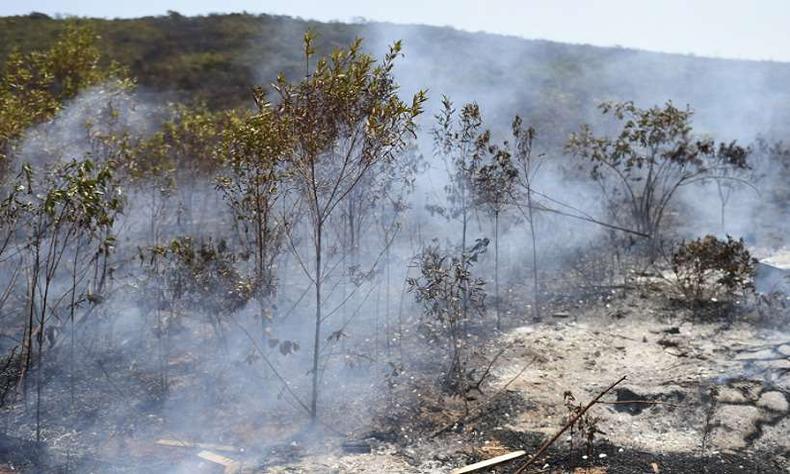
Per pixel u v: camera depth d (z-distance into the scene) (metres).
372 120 4.64
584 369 6.13
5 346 6.22
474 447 4.92
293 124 4.82
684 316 7.24
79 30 12.23
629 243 9.59
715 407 5.29
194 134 10.30
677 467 4.63
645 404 5.42
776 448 4.83
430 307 7.12
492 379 5.91
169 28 28.98
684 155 9.62
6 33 25.98
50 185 6.68
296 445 4.89
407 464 4.70
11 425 5.00
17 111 8.10
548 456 4.80
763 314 7.13
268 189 5.39
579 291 8.00
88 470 4.47
